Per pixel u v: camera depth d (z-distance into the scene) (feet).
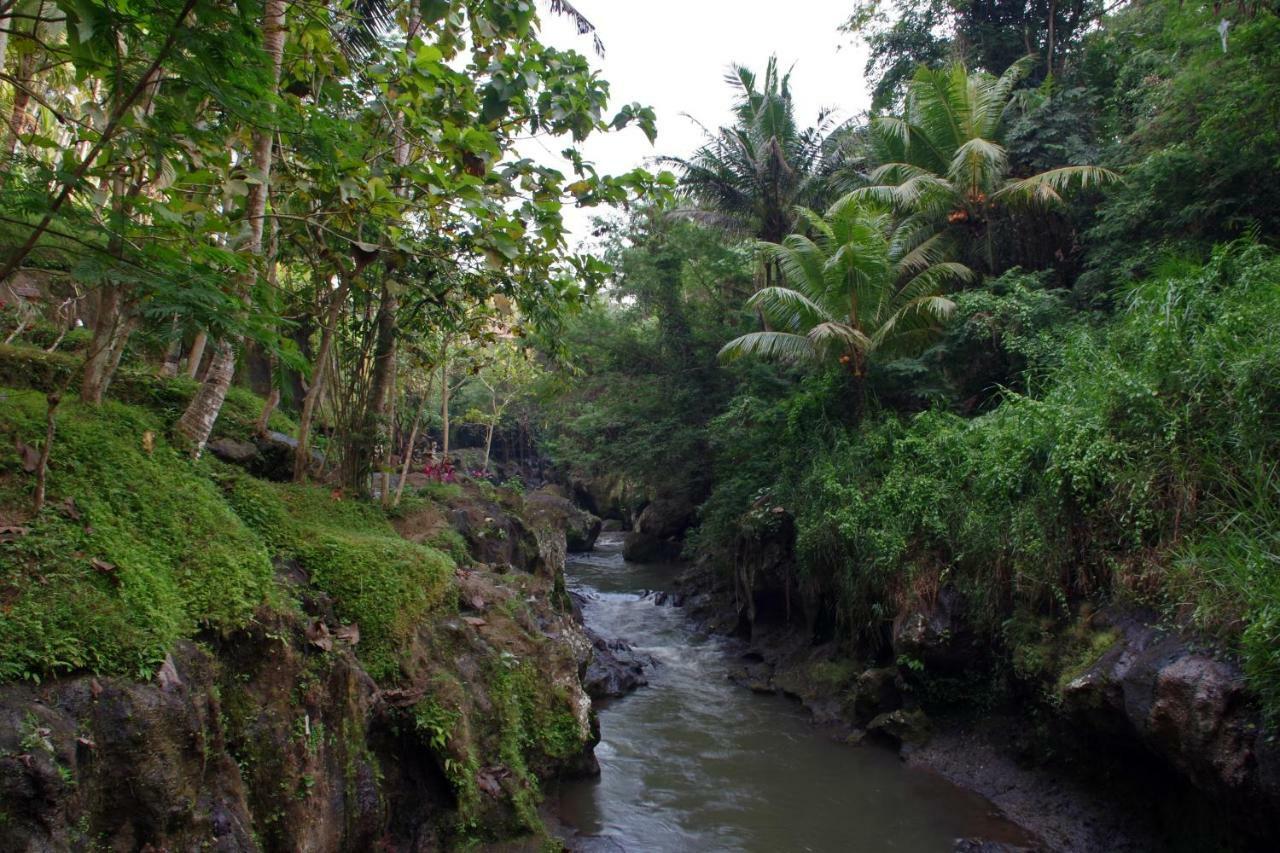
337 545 17.70
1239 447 19.85
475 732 18.67
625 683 36.06
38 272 10.57
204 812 10.43
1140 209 34.88
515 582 27.66
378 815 14.33
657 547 73.87
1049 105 46.88
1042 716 24.71
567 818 22.16
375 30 27.73
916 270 47.80
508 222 16.46
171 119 10.46
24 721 8.41
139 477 13.46
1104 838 21.13
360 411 25.45
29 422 12.90
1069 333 32.01
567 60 18.72
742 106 62.23
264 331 11.74
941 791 25.03
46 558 10.43
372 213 16.38
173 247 10.79
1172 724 17.67
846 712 31.65
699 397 59.47
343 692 14.19
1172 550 20.38
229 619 12.25
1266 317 20.79
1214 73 31.58
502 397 94.89
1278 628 15.74
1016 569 25.70
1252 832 16.74
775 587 41.83
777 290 40.86
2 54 12.70
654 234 63.67
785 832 22.30
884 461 35.96
